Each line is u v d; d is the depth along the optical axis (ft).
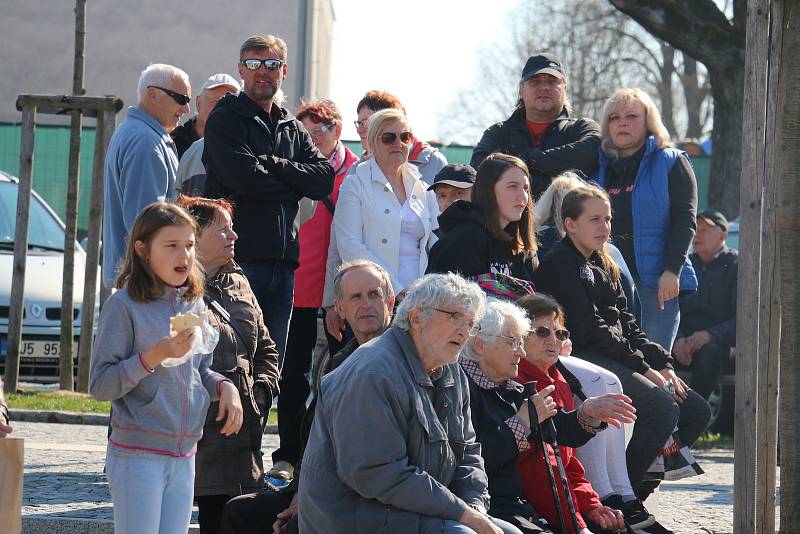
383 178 52.90
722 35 117.60
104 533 43.11
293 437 52.24
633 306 52.29
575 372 44.16
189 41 186.19
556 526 40.16
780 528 42.42
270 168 49.34
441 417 34.65
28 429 67.41
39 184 123.95
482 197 45.93
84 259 89.51
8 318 77.00
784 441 42.19
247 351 40.37
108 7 187.01
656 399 45.65
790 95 41.50
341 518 33.19
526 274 46.85
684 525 47.60
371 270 39.81
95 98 76.07
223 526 38.55
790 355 41.98
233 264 42.37
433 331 33.78
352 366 33.58
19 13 187.52
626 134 56.08
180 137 62.34
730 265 78.38
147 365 33.14
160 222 34.14
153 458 34.01
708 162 129.49
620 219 56.13
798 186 41.57
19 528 32.48
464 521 33.01
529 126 58.70
